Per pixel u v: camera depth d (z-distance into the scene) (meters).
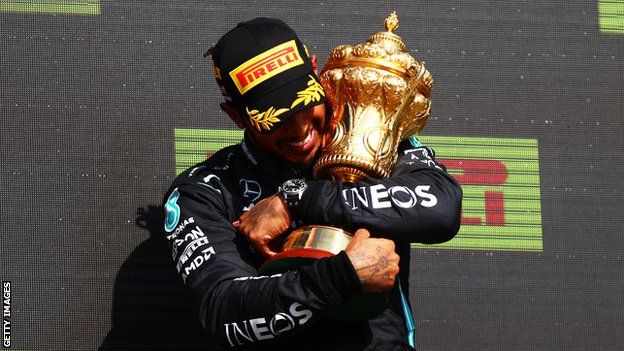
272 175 8.41
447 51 11.33
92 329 10.36
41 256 10.39
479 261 10.92
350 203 7.54
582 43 11.54
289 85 7.74
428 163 8.22
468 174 11.09
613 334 10.97
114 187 10.62
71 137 10.64
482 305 10.84
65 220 10.49
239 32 8.01
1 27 10.73
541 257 11.01
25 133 10.58
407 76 8.11
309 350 7.74
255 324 7.32
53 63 10.75
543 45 11.48
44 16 10.82
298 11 11.22
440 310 10.78
